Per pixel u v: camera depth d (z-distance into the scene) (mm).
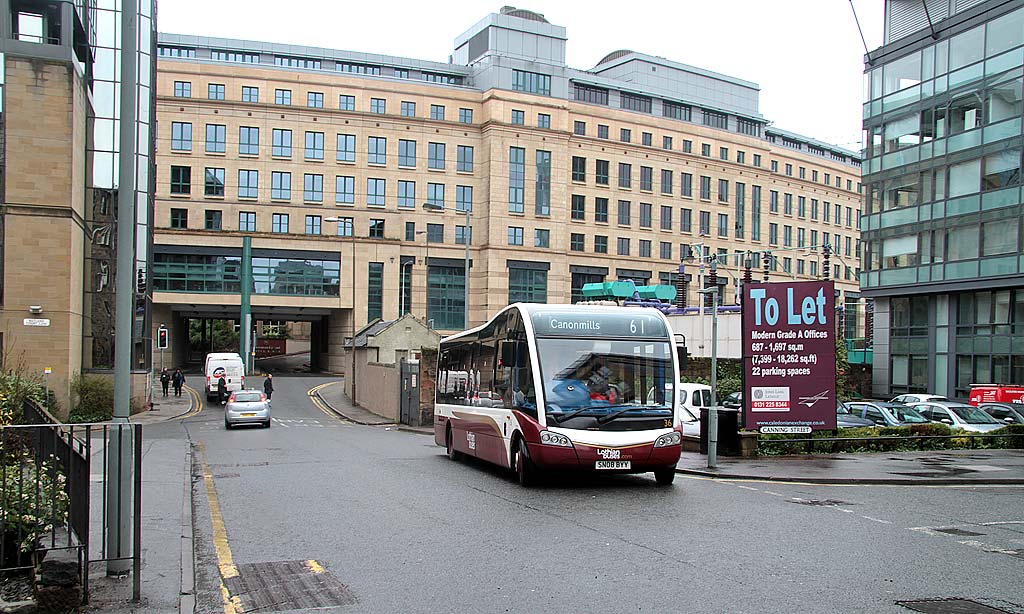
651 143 84500
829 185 99625
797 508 12531
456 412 20078
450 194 77562
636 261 82812
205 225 72125
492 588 7699
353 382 52750
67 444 8055
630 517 11641
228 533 10578
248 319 70438
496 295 76500
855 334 75625
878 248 44000
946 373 40406
